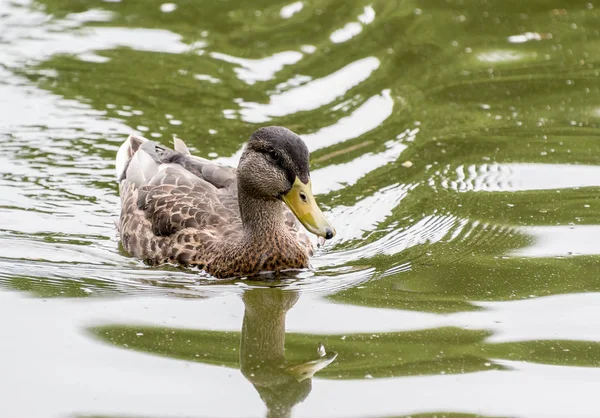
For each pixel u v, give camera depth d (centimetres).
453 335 1111
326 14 2091
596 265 1282
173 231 1351
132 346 1095
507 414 955
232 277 1302
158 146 1550
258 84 1817
